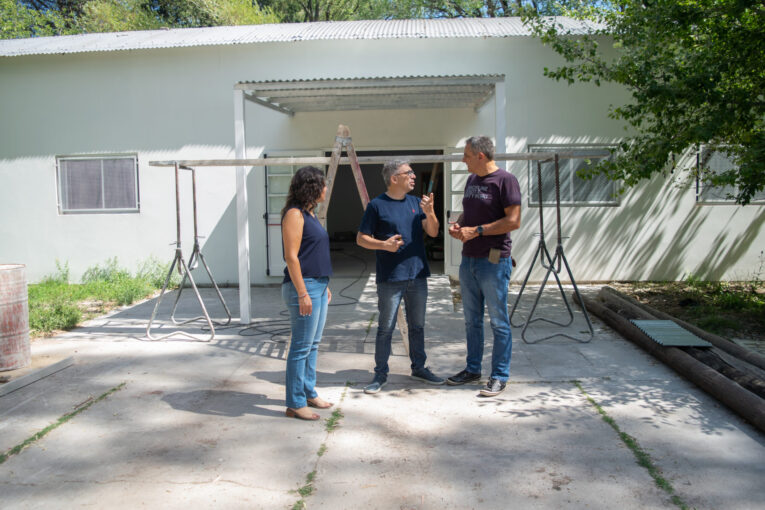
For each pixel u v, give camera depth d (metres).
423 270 3.98
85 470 2.85
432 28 9.01
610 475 2.73
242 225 6.15
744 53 5.61
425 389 4.02
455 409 3.62
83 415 3.59
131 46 8.62
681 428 3.26
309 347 3.46
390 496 2.57
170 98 8.94
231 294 8.36
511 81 8.53
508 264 3.89
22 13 17.67
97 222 9.23
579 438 3.15
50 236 9.34
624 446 3.04
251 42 8.52
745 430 3.23
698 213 8.62
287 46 8.67
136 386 4.15
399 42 8.56
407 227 3.85
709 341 4.80
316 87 6.04
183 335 5.71
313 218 3.45
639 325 4.99
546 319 6.07
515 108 8.55
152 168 9.05
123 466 2.89
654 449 2.99
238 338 5.60
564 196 8.67
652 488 2.60
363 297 7.86
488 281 3.83
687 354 4.24
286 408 3.54
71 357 4.73
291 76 8.70
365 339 5.50
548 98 8.52
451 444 3.10
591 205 8.64
